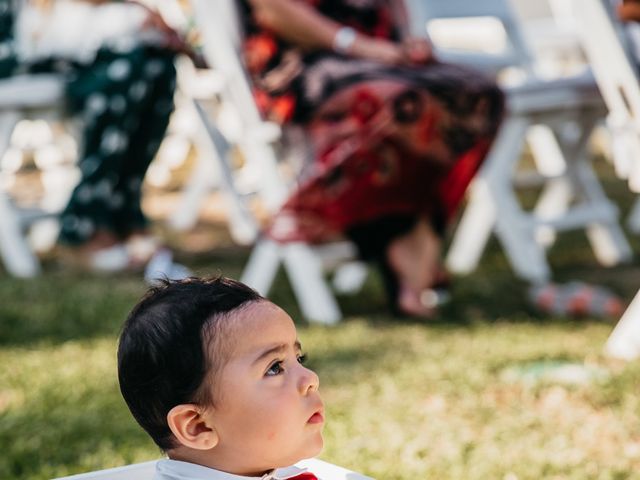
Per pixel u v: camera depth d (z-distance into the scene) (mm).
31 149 6066
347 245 4086
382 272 3998
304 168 3867
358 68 3795
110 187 4660
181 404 1532
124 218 4730
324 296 3922
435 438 2605
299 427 1539
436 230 3957
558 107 4461
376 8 4074
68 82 4551
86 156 4648
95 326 3785
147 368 1542
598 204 4832
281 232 3889
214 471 1547
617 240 4852
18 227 4648
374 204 3822
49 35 4707
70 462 2531
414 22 4500
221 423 1530
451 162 3781
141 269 4680
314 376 1558
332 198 3807
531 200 6082
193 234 5539
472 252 4762
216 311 1537
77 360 3361
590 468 2385
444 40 7762
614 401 2857
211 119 4906
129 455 2551
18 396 3000
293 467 1774
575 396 2895
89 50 4672
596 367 3164
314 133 3834
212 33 3953
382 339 3588
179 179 7090
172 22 4422
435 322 3883
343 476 1716
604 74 3215
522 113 4465
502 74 5160
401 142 3732
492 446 2545
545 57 5961
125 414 2852
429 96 3695
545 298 4043
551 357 3297
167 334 1533
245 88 3934
